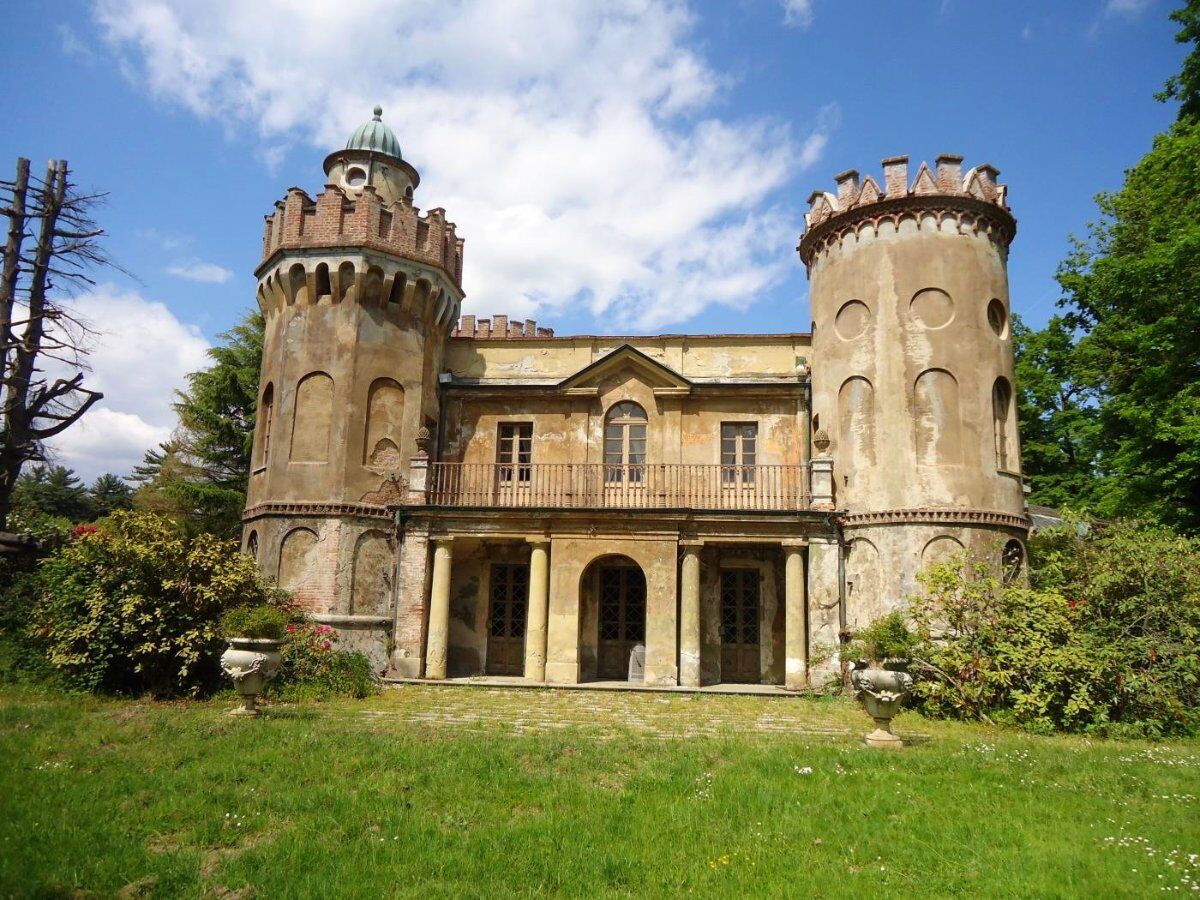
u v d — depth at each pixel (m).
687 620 18.11
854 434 18.48
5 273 21.22
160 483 33.09
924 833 7.02
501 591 20.88
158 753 8.86
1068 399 31.31
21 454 20.56
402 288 20.33
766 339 21.38
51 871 5.70
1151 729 12.69
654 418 20.86
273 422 19.56
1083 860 6.38
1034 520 23.94
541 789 8.05
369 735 10.09
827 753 9.80
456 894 5.55
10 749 8.80
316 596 18.31
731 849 6.56
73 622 13.27
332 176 23.06
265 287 20.62
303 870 5.94
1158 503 20.69
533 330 26.58
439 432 21.45
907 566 17.14
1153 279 19.73
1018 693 13.15
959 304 18.22
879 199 18.88
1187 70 19.34
